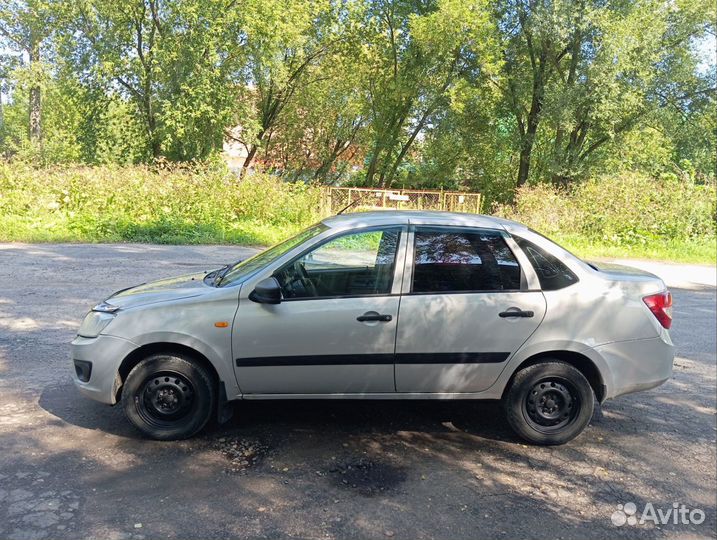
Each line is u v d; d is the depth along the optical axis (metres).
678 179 18.97
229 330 3.94
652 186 17.91
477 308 4.09
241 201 17.03
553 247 4.34
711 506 3.61
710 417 5.03
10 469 3.53
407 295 4.07
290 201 17.77
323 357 4.01
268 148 32.81
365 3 27.42
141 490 3.40
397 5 27.56
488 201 32.44
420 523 3.23
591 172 25.81
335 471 3.74
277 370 4.01
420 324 4.04
